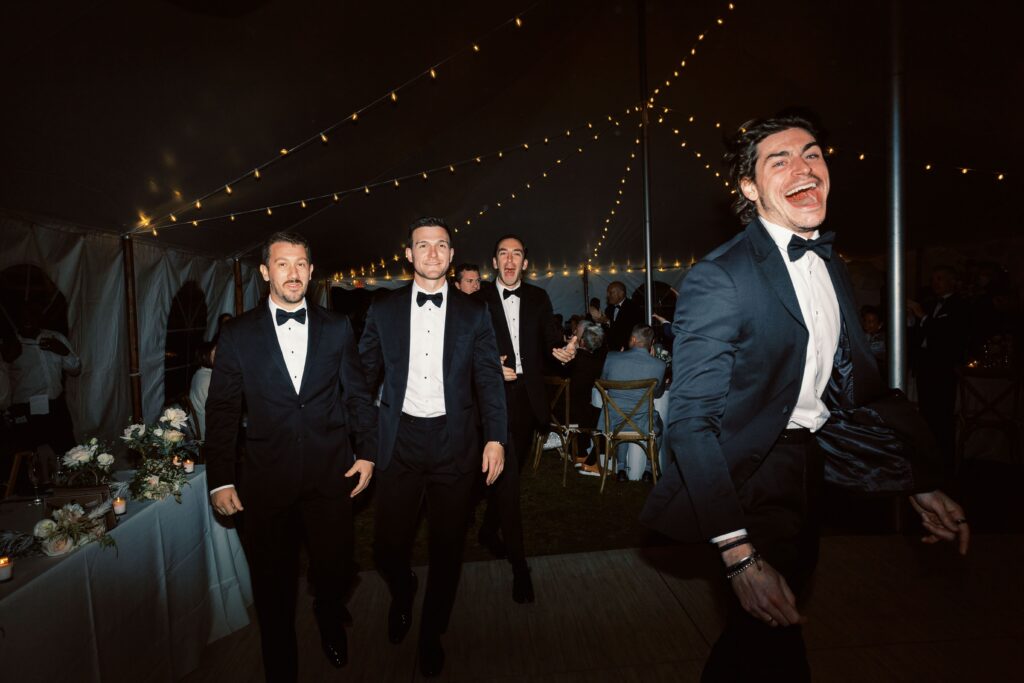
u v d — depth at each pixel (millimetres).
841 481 1508
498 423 2318
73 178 3713
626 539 3629
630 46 6273
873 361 1455
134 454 2980
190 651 2273
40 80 2760
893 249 3248
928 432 1449
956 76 4797
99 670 1744
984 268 6090
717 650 1311
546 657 2250
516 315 3412
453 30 4277
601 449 5270
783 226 1377
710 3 5426
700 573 2883
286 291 2102
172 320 5781
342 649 2227
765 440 1280
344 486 2191
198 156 4066
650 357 4797
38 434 4027
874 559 2941
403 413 2268
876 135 6340
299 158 4770
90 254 4555
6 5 2297
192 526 2377
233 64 3342
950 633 2279
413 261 2322
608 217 9742
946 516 1453
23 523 1977
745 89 6523
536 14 4730
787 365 1274
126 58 2900
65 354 4234
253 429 2088
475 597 2738
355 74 4086
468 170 7172
